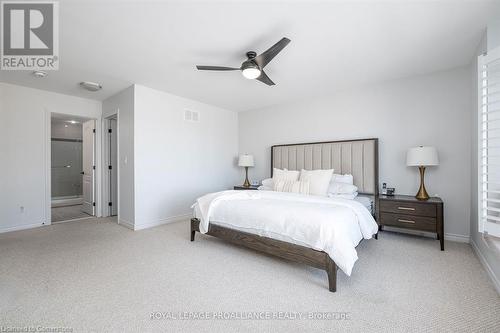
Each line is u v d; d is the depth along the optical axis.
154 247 2.89
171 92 4.09
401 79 3.45
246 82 3.59
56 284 1.97
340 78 3.44
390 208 3.08
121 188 4.00
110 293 1.84
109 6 1.88
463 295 1.80
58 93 4.09
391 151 3.52
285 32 2.25
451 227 3.10
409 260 2.46
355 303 1.71
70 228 3.76
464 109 3.01
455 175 3.07
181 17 2.02
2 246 2.90
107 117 4.49
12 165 3.64
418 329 1.43
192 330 1.43
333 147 3.94
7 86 3.60
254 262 2.45
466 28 2.19
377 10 1.93
